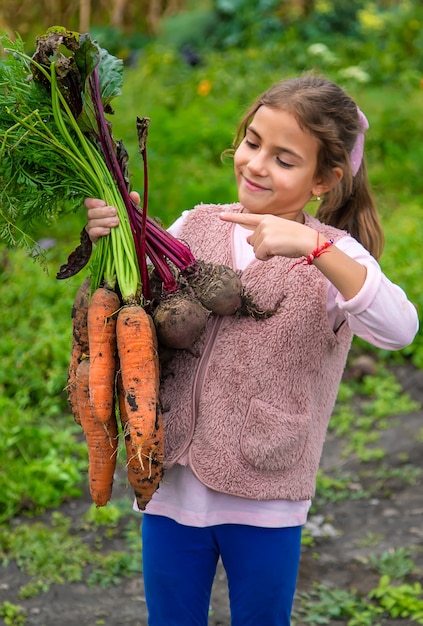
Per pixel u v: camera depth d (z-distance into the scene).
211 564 2.28
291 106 2.10
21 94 2.08
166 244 2.11
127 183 2.16
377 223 2.47
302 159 2.14
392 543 3.75
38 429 4.30
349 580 3.50
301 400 2.16
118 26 12.33
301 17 12.40
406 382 5.35
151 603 2.31
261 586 2.21
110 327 2.05
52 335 5.03
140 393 1.98
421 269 6.12
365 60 11.10
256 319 2.14
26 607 3.27
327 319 2.15
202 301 2.08
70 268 2.20
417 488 4.21
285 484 2.17
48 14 11.77
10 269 5.82
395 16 12.20
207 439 2.14
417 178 8.22
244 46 11.74
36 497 3.98
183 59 11.02
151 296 2.15
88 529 3.82
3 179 2.12
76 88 2.07
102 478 2.16
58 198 2.15
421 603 3.25
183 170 7.46
